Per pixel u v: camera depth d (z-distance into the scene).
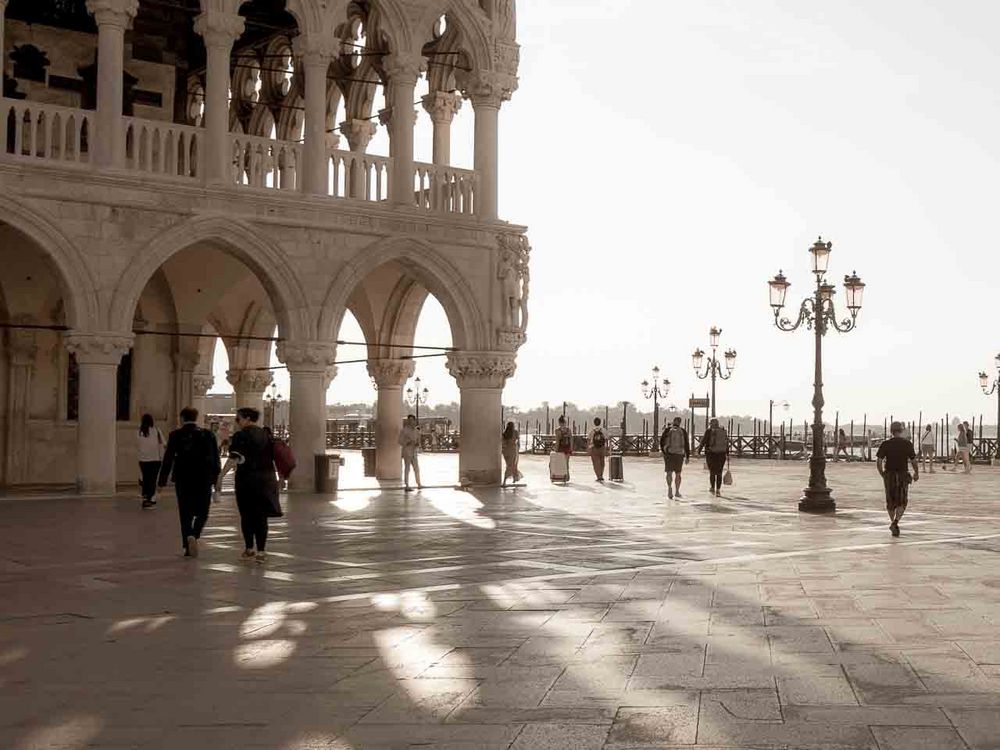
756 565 17.34
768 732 7.95
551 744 7.77
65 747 7.86
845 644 11.06
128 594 14.70
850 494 35.16
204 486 18.42
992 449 66.25
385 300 39.59
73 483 34.97
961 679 9.52
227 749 7.78
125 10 30.02
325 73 32.94
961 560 17.97
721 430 33.97
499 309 35.66
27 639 11.76
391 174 34.31
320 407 32.78
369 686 9.56
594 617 12.74
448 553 19.00
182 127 31.16
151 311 36.56
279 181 33.28
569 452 39.34
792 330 29.69
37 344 34.53
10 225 28.53
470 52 35.62
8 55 34.06
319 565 17.50
